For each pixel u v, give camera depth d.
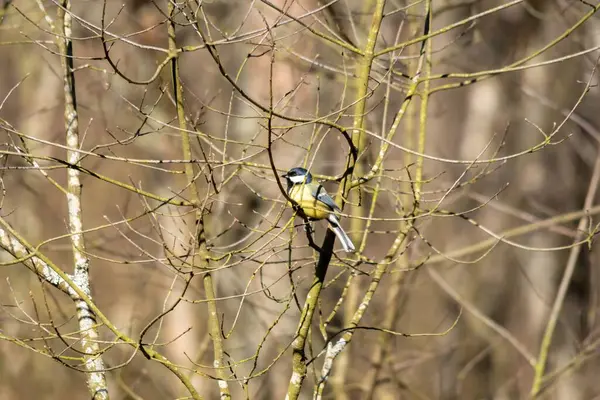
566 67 22.47
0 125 8.90
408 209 12.04
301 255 14.99
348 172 8.65
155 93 15.64
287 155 14.83
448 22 21.39
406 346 19.33
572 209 22.11
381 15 8.73
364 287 14.31
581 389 18.97
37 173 20.47
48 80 23.52
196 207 9.23
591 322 15.60
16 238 8.28
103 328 14.96
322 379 9.10
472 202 22.08
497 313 21.27
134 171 24.19
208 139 9.77
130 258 14.27
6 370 19.77
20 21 14.23
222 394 9.10
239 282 16.83
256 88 16.83
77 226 9.33
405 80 11.25
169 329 19.06
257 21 15.63
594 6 8.76
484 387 19.73
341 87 15.11
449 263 19.17
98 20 17.39
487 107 23.67
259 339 16.81
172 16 8.84
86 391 20.03
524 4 22.25
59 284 8.98
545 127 22.47
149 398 14.73
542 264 21.25
